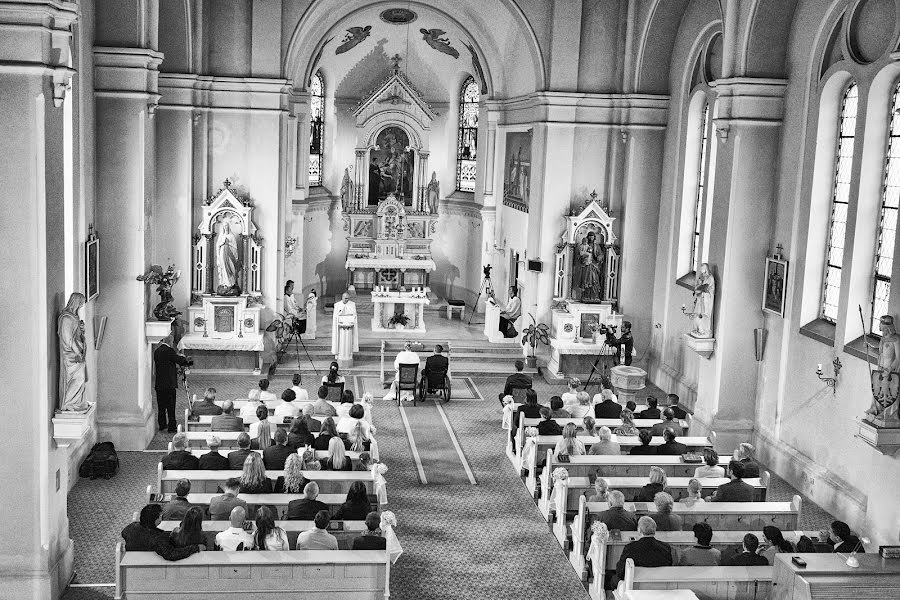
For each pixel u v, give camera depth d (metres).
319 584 11.78
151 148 19.86
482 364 28.17
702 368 21.47
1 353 12.52
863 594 11.08
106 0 18.73
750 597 11.84
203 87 25.50
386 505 17.61
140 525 11.84
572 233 26.66
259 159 26.02
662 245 26.42
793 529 14.30
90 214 18.80
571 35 26.11
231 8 25.38
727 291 20.36
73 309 12.87
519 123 29.84
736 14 19.86
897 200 16.41
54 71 12.34
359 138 34.88
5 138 12.24
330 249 36.47
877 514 14.54
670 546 12.41
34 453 12.70
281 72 25.80
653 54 25.81
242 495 13.91
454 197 36.81
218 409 18.72
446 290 37.47
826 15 18.25
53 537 13.09
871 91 16.59
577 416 19.95
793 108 19.44
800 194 19.16
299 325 28.97
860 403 16.86
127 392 19.83
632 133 26.27
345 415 18.67
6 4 11.92
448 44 34.53
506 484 19.02
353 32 33.81
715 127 20.58
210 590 11.60
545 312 27.41
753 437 20.70
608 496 14.05
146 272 19.81
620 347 25.52
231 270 25.94
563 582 14.65
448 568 15.00
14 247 12.40
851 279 17.17
